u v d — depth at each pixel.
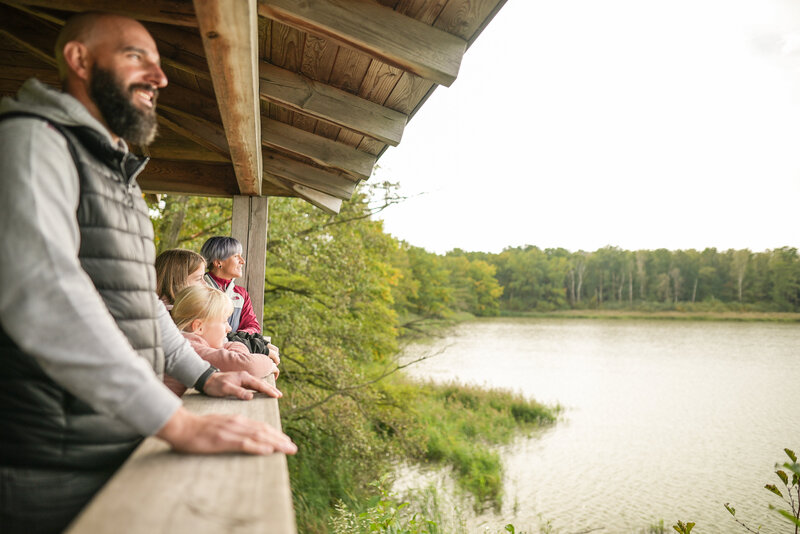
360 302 11.64
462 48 1.90
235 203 4.25
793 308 99.38
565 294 109.62
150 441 0.94
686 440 19.09
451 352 42.06
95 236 0.97
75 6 1.84
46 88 0.93
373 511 4.05
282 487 0.73
